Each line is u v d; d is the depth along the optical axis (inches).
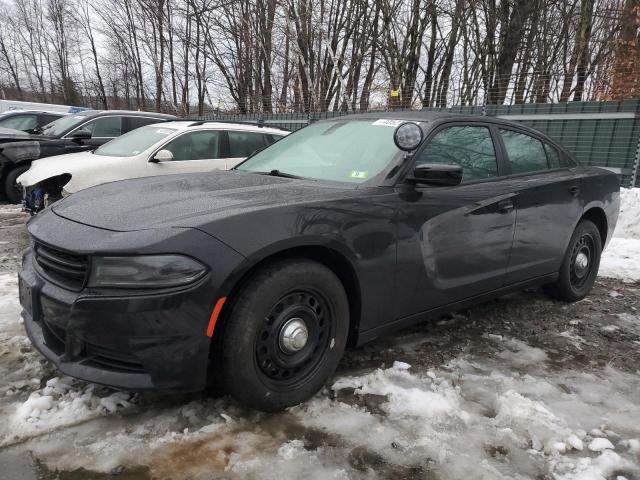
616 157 370.6
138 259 81.8
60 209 105.8
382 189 112.3
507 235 138.9
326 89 890.7
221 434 90.1
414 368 119.3
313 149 136.9
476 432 94.4
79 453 83.5
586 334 147.4
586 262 175.9
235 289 90.3
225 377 89.9
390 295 112.9
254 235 88.6
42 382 105.0
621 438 95.3
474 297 136.3
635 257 238.5
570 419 101.0
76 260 87.0
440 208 120.2
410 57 782.5
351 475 81.4
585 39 567.2
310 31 861.8
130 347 82.6
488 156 141.8
